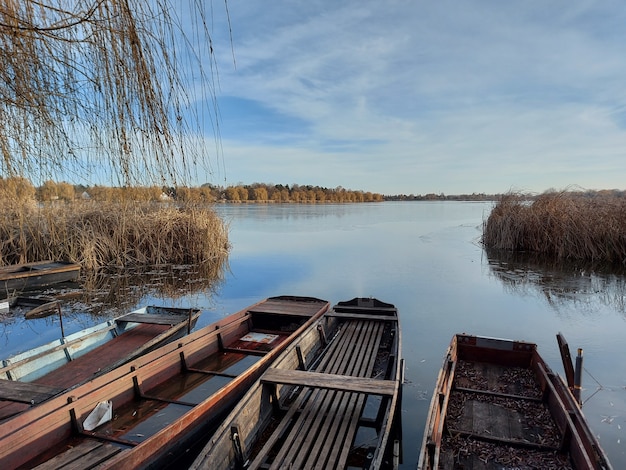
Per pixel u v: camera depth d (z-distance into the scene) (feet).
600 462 11.72
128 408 17.11
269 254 64.75
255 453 14.53
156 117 11.80
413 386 20.92
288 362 19.30
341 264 56.65
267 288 44.16
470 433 14.80
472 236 89.51
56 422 14.25
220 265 55.67
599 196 60.13
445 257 61.62
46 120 13.12
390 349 23.59
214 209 63.36
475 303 37.42
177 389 19.22
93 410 15.53
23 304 36.19
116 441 14.43
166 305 37.96
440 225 119.65
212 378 20.34
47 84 12.38
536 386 18.74
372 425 16.21
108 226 53.93
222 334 24.80
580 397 17.87
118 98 11.76
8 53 11.02
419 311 35.01
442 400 14.79
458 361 21.47
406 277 48.44
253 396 15.40
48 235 49.93
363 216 161.99
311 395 17.54
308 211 190.90
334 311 29.43
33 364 19.48
